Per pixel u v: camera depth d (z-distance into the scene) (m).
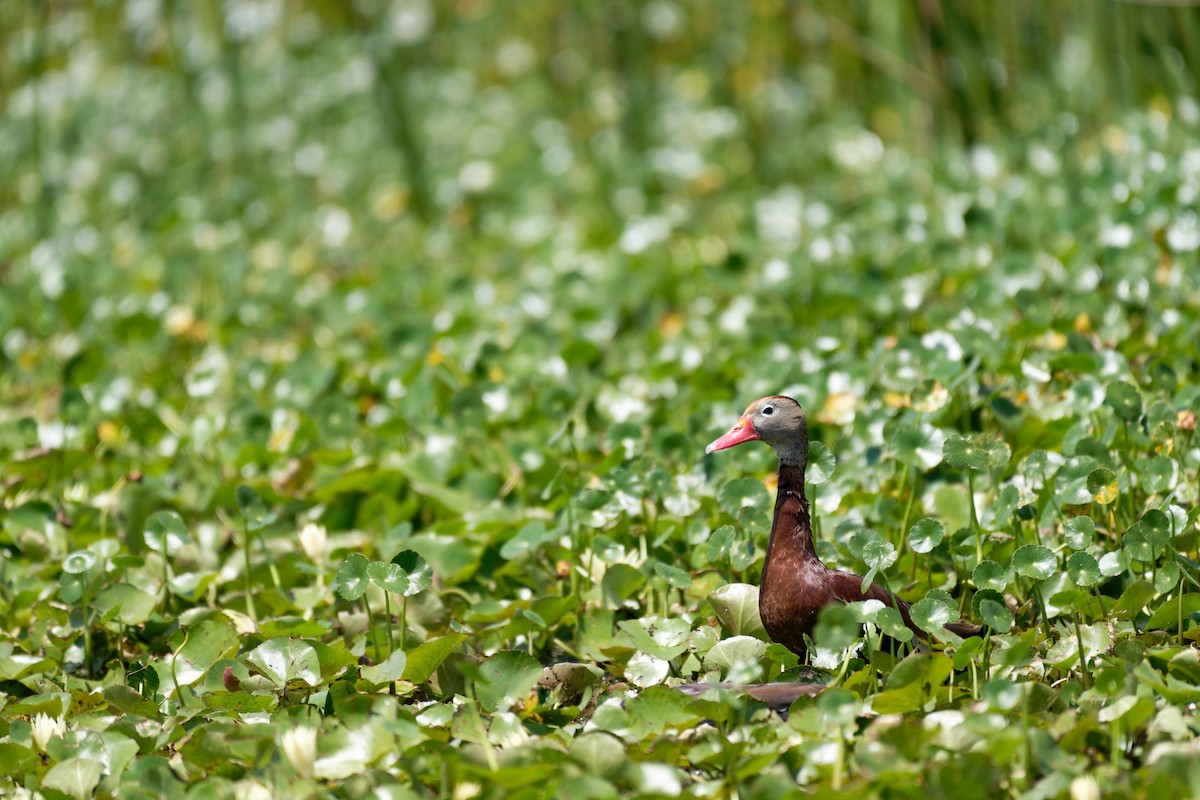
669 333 15.07
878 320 13.73
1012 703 7.10
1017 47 18.12
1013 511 8.88
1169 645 8.09
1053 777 6.59
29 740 7.85
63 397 11.83
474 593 9.88
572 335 14.97
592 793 6.58
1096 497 8.55
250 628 9.12
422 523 11.09
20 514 10.65
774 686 7.73
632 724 7.50
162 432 13.03
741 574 9.52
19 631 9.80
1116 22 17.14
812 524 9.43
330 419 12.29
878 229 16.25
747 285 15.63
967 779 6.49
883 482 10.20
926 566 9.40
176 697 8.40
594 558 9.64
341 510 10.96
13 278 19.09
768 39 20.41
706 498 10.28
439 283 17.39
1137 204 14.06
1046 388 11.37
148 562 10.14
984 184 16.92
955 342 10.66
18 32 20.47
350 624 9.09
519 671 7.95
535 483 11.12
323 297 17.30
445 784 6.88
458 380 13.35
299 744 7.07
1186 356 10.86
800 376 11.48
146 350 15.83
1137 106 17.30
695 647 8.52
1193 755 6.43
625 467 10.05
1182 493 9.63
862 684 7.81
